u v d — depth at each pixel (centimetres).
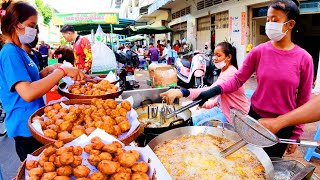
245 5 983
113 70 521
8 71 161
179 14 1853
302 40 1016
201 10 1397
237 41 1049
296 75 190
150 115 230
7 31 175
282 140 110
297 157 352
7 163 366
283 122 114
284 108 199
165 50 1405
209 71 712
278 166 145
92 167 110
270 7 189
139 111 238
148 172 110
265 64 199
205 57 710
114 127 147
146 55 1684
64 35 498
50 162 107
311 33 1012
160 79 509
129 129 150
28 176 103
